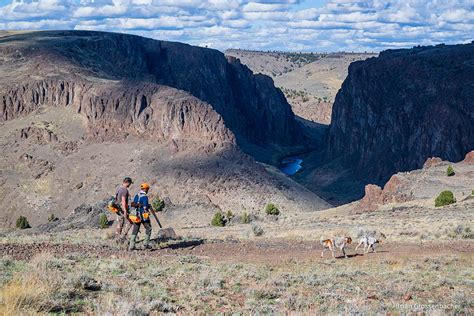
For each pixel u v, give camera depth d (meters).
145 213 18.92
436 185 77.25
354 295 12.86
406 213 47.22
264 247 20.72
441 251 20.52
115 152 176.88
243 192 154.12
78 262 15.60
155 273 14.26
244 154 176.25
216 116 184.50
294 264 17.55
